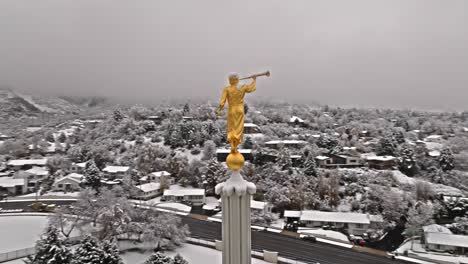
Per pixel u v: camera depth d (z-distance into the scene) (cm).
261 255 5466
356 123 16888
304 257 5581
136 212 6594
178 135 12875
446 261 5509
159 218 6131
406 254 5878
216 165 9769
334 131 15450
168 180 9919
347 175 9562
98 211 6075
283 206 8050
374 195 8125
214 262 5416
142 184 9869
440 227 6669
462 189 9181
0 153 13175
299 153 10962
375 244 6425
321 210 7994
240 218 789
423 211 6981
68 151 12788
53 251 4534
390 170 10200
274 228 6944
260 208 7638
